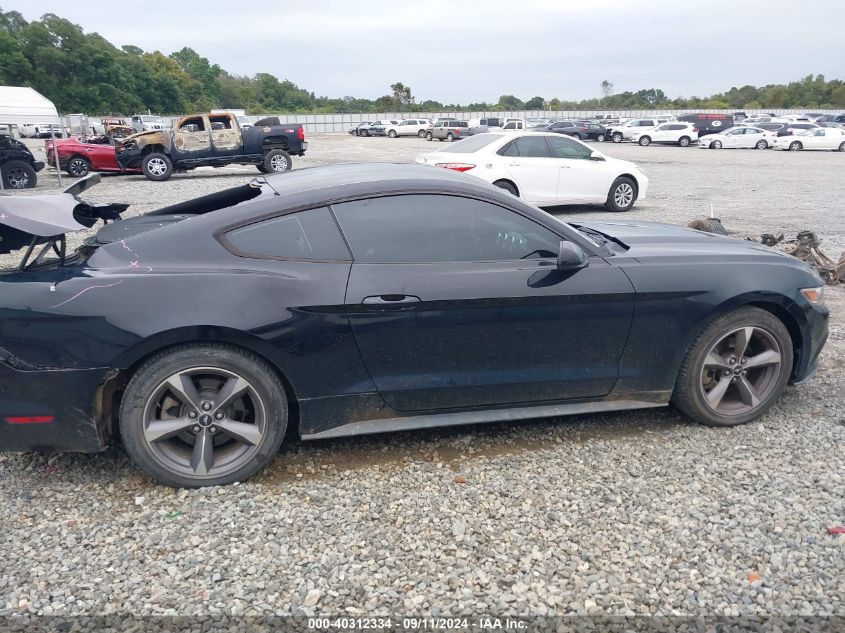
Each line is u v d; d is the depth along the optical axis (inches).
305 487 127.8
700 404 147.9
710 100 4057.6
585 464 135.6
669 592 99.3
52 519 117.6
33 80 3516.2
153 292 117.9
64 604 97.0
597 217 455.5
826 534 112.2
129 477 131.3
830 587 100.2
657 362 143.3
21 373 115.5
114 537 112.4
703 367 145.8
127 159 716.7
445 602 97.5
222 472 126.8
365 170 149.6
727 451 140.4
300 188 134.3
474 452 141.2
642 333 140.5
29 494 125.3
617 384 142.9
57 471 133.6
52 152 778.8
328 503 122.2
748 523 115.0
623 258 142.0
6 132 774.5
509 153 451.2
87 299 116.2
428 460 138.0
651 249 149.5
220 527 115.0
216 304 118.6
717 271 143.1
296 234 127.8
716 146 1478.8
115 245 126.1
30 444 120.6
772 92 4180.6
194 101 4677.7
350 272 126.5
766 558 106.3
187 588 100.3
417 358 131.3
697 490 125.4
